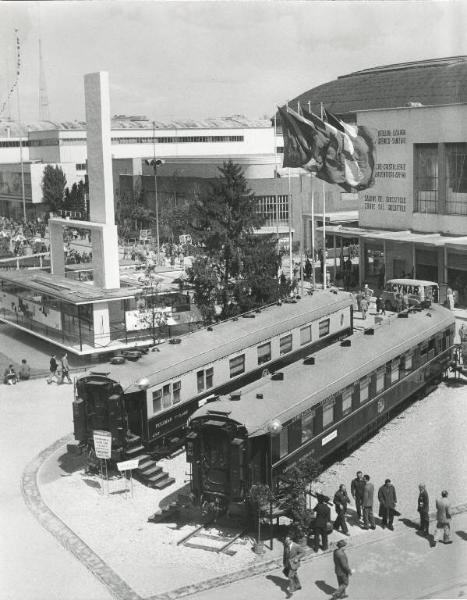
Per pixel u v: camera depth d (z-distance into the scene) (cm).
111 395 3198
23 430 3881
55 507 2989
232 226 5156
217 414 2770
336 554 2280
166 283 5491
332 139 5947
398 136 6975
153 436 3316
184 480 3170
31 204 11888
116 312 5128
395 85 8569
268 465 2736
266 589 2369
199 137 12456
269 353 4194
